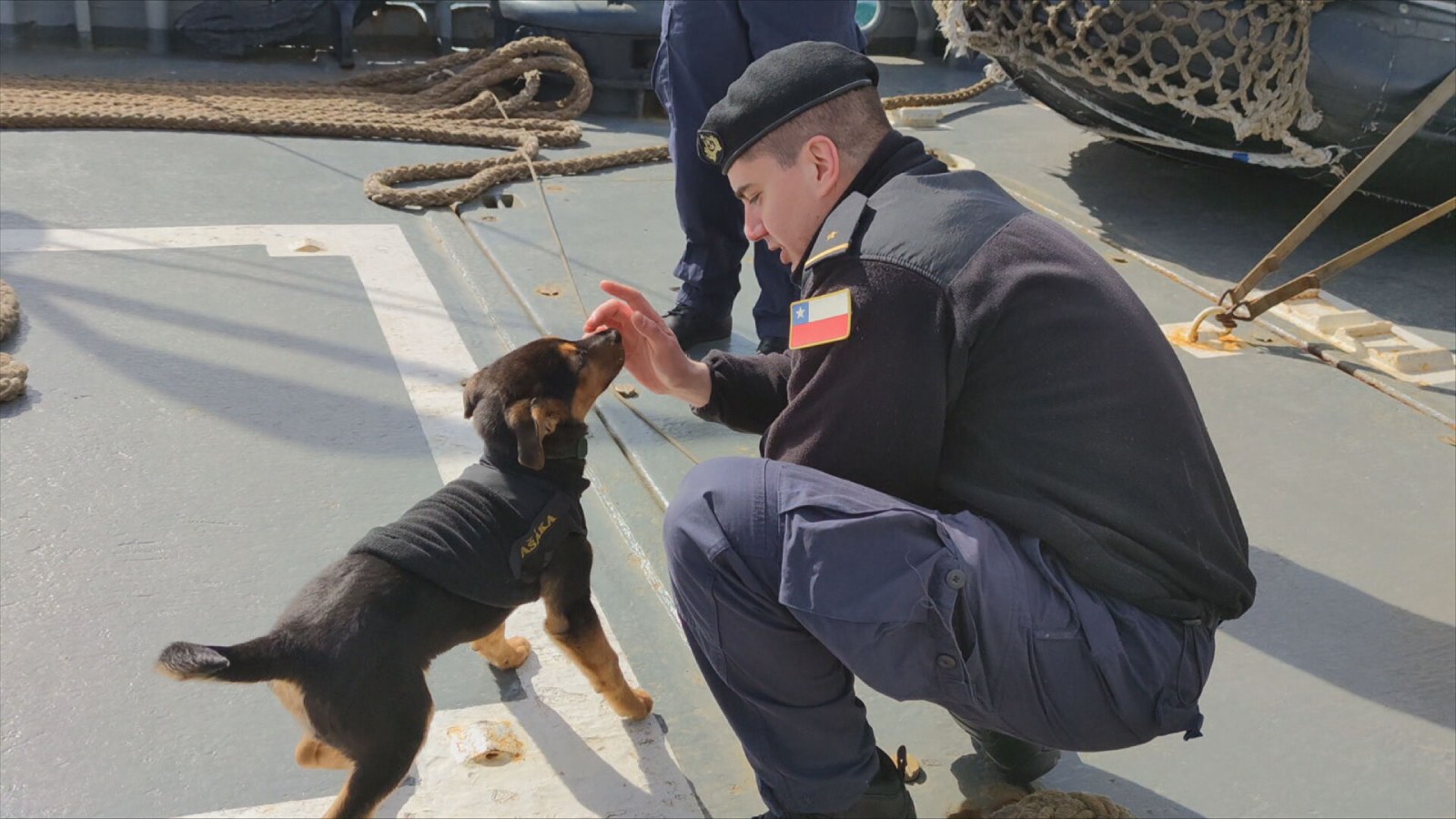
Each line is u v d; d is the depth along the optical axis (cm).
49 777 204
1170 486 179
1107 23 486
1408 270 487
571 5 665
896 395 178
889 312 177
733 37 358
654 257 462
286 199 489
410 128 588
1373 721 244
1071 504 176
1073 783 224
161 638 237
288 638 186
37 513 271
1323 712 246
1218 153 518
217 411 321
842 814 194
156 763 210
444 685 238
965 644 174
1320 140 491
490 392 229
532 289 418
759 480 180
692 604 185
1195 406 190
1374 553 300
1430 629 273
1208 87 478
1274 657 262
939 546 172
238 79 684
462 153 578
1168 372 183
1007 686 177
